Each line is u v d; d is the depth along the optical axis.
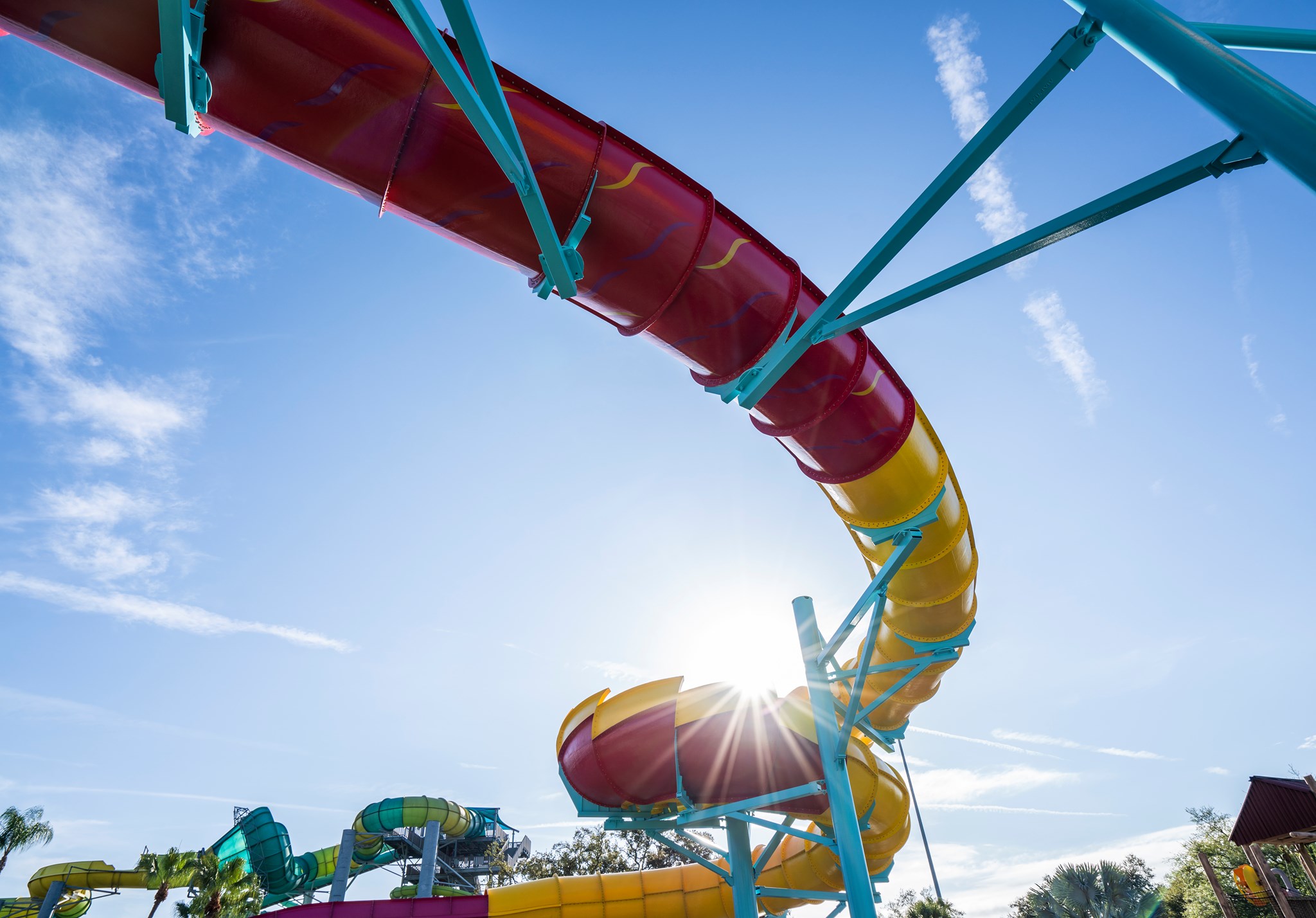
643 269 9.27
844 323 6.54
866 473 12.53
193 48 6.42
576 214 8.65
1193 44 3.20
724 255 9.54
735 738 16.98
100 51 6.56
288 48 6.95
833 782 15.86
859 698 15.66
